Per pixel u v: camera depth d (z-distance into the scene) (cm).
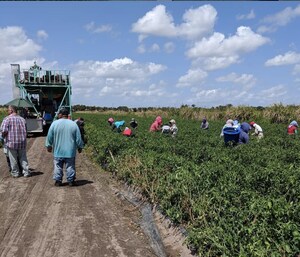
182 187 793
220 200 696
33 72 2505
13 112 1207
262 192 842
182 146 1445
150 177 988
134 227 786
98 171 1362
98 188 1093
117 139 1543
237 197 713
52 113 2619
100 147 1512
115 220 823
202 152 1310
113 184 1148
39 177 1233
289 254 536
